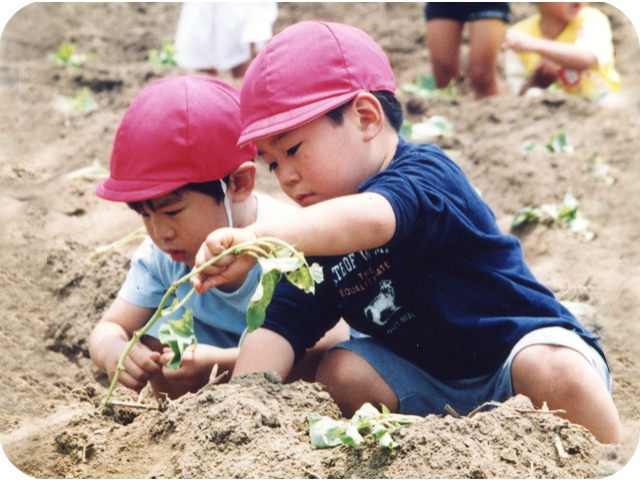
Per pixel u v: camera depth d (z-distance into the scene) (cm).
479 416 238
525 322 278
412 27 842
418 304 280
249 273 314
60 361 380
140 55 816
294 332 289
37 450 256
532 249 446
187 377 301
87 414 266
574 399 266
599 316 389
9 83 655
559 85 682
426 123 571
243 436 235
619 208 482
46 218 472
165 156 294
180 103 299
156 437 249
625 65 761
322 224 242
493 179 516
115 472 238
